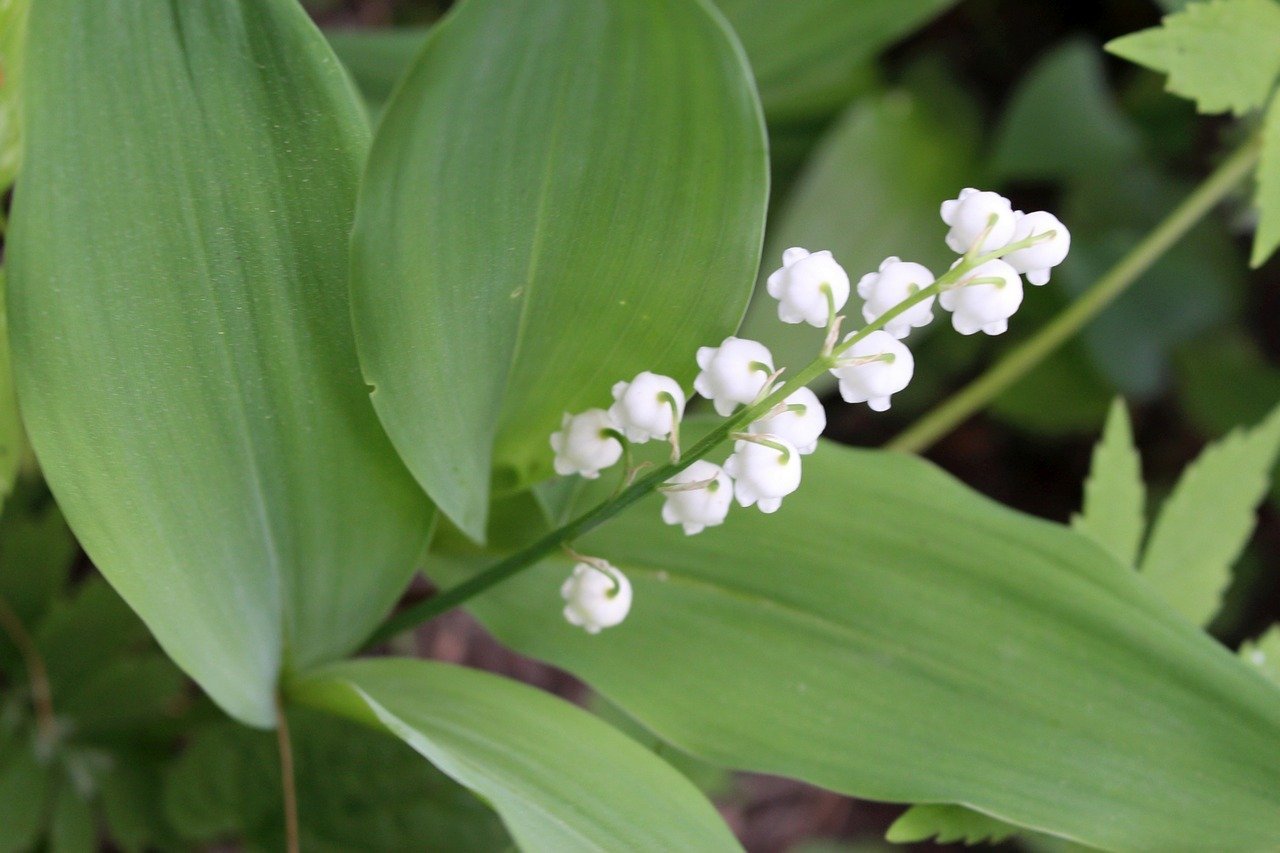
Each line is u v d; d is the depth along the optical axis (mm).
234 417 353
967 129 629
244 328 348
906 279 335
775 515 384
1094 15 679
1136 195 623
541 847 336
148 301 341
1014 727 368
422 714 367
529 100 338
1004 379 508
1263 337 642
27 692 430
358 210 336
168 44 332
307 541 367
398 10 625
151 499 349
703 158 345
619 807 356
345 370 355
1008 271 333
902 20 521
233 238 343
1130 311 615
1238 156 467
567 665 380
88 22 327
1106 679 368
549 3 329
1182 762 363
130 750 439
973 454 693
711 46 334
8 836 419
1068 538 376
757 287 541
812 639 378
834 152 582
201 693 476
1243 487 415
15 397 361
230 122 337
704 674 377
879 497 382
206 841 431
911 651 375
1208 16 399
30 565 427
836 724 372
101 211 334
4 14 350
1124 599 372
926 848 612
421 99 330
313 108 338
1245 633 642
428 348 352
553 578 388
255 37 334
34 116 327
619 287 355
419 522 372
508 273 353
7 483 363
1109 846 359
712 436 340
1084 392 620
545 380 365
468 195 343
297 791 430
